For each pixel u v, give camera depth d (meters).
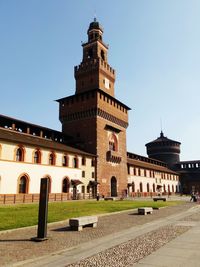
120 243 10.96
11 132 41.53
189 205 33.44
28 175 37.53
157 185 84.31
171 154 110.19
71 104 60.03
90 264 8.08
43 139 47.53
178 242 11.02
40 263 8.25
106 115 58.12
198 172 106.25
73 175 46.38
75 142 56.28
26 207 26.17
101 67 62.62
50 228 14.95
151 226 15.67
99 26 68.06
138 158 83.81
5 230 13.44
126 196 59.88
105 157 55.72
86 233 13.40
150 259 8.52
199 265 7.83
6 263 8.19
